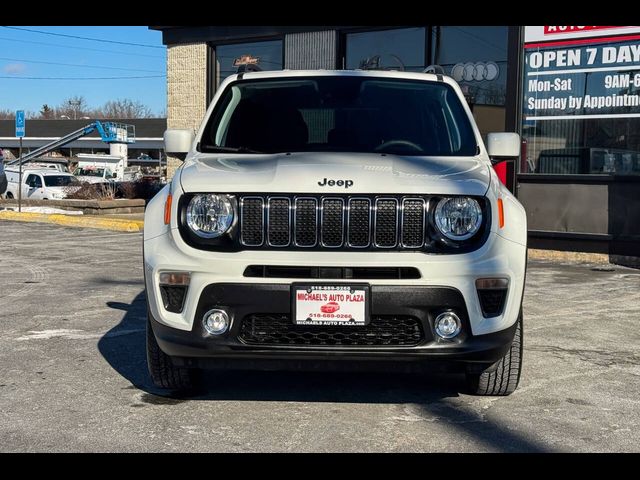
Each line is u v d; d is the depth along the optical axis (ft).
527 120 37.55
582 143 36.04
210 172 13.76
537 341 20.20
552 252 36.50
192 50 55.47
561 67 36.32
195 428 13.41
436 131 16.42
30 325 21.67
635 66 34.27
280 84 17.69
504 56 40.86
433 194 12.89
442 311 12.75
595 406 14.84
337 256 12.73
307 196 12.94
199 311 12.90
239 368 13.32
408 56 45.62
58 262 35.50
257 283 12.69
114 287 28.45
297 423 13.71
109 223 52.42
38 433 13.10
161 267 13.16
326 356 12.72
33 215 58.03
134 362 17.76
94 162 178.09
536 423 13.82
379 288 12.57
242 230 12.98
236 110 17.19
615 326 22.07
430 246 12.85
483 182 13.47
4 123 216.33
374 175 13.20
